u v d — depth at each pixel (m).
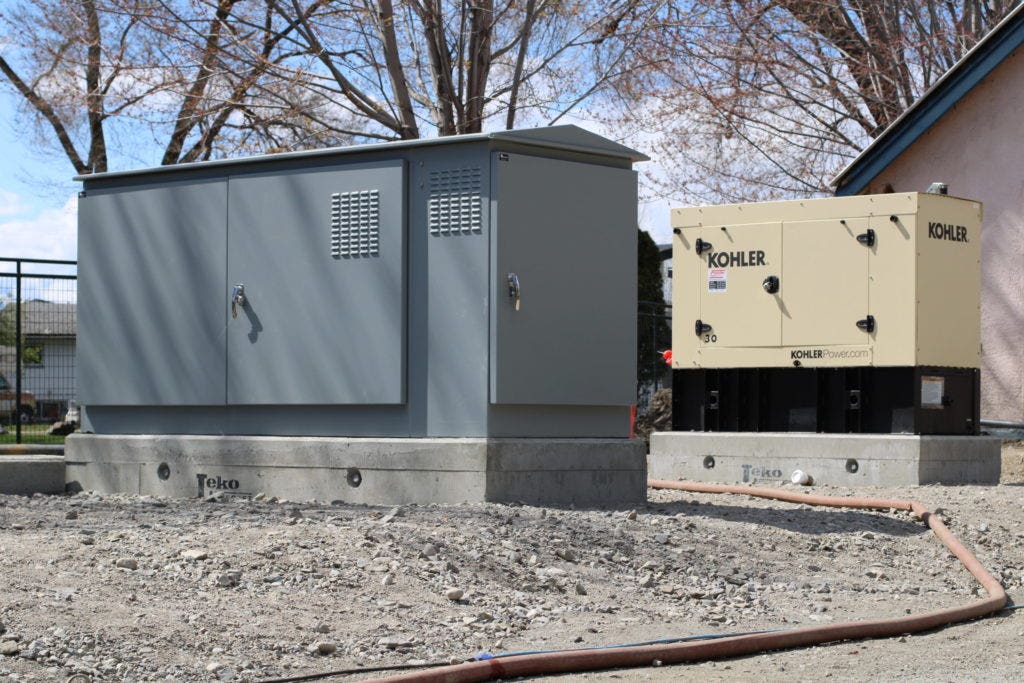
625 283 10.91
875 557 9.75
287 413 10.92
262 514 9.41
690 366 15.09
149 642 6.18
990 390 19.19
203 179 11.29
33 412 15.41
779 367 14.59
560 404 10.48
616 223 10.85
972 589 9.02
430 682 5.79
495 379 10.04
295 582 7.45
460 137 10.19
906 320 13.83
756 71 25.97
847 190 19.98
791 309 14.48
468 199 10.23
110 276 11.70
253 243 10.98
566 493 10.45
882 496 12.52
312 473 10.64
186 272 11.30
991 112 19.16
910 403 13.81
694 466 14.82
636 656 6.46
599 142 10.75
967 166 19.38
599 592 8.02
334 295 10.63
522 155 10.30
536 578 8.11
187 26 23.88
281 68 23.20
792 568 9.15
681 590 8.18
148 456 11.38
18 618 6.32
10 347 15.41
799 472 14.03
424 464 10.20
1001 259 19.08
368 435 10.57
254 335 10.96
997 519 11.36
